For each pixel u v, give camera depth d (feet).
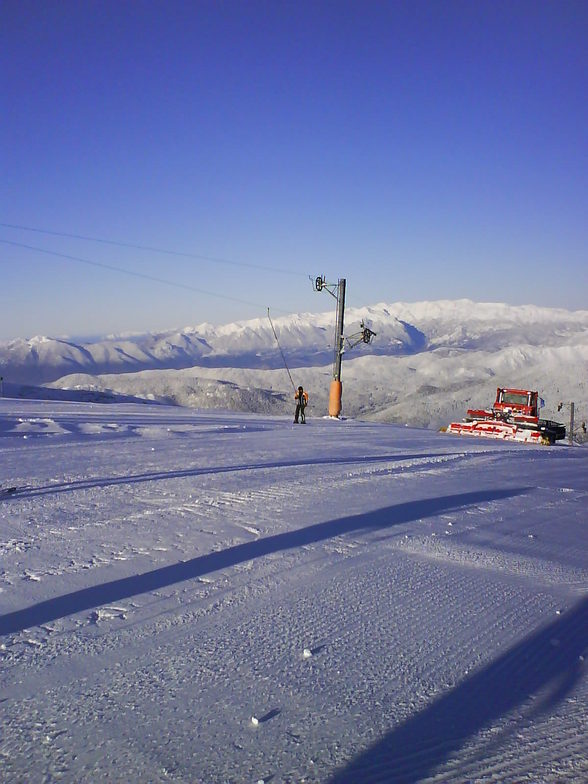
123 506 32.76
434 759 12.32
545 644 17.81
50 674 15.17
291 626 18.39
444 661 16.56
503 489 42.34
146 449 57.11
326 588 21.61
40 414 89.20
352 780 11.61
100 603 19.60
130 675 15.21
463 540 28.53
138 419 88.74
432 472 48.44
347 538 27.76
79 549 24.97
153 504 33.37
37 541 25.96
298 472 45.44
